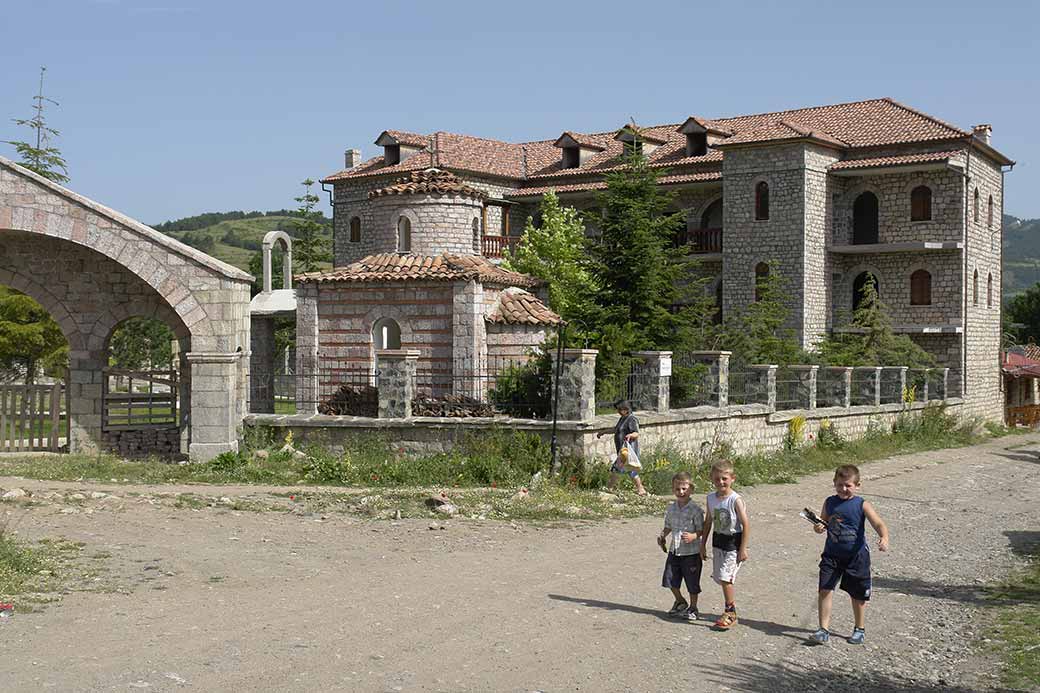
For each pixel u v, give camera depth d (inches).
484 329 1139.9
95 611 422.6
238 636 393.4
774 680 378.3
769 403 1178.0
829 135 2030.0
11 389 1084.5
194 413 951.0
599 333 1207.6
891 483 1048.2
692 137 2140.7
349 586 488.4
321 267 3314.5
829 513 440.5
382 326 1180.5
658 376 982.4
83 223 974.4
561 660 384.2
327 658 370.3
